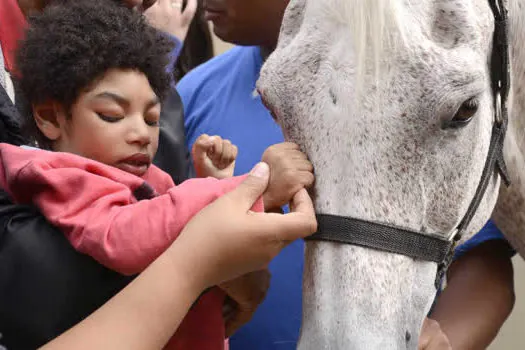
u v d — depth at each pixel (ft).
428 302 4.38
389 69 4.12
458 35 4.31
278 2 6.39
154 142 4.58
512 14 5.40
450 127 4.26
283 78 4.36
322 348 3.97
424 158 4.21
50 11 4.58
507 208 6.22
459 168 4.39
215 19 6.68
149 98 4.45
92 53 4.28
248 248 3.78
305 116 4.27
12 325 3.97
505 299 6.66
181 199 4.03
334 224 4.10
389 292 4.08
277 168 4.14
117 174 4.24
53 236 4.05
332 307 4.02
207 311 4.47
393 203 4.15
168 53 4.83
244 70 7.13
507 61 4.88
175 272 3.69
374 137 4.09
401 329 4.15
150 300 3.64
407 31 4.15
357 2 4.07
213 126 6.97
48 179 4.03
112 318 3.62
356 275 4.03
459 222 4.67
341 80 4.14
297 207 4.05
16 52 4.66
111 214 3.99
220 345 4.52
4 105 4.57
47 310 3.96
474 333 6.40
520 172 5.91
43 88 4.36
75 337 3.58
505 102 4.96
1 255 4.01
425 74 4.11
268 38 6.71
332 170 4.16
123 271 3.94
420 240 4.24
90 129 4.32
